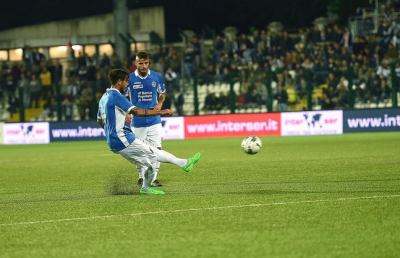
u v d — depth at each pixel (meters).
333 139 43.06
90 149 42.41
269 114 49.50
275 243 11.92
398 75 48.53
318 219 13.96
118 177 24.27
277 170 24.67
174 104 51.88
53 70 57.97
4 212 16.31
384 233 12.49
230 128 50.22
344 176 21.84
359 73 49.22
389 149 33.06
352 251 11.23
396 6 59.12
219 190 19.12
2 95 57.94
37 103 56.12
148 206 16.33
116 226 13.90
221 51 58.56
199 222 14.02
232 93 50.81
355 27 60.38
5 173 27.61
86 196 18.89
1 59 68.94
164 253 11.41
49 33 68.12
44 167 29.97
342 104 49.16
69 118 54.22
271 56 56.59
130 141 18.16
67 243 12.44
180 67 56.25
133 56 57.81
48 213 15.91
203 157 32.19
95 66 57.44
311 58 53.00
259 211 15.12
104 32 67.56
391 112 47.69
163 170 25.92
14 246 12.34
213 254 11.23
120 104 17.97
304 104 49.97
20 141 53.88
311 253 11.16
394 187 18.67
